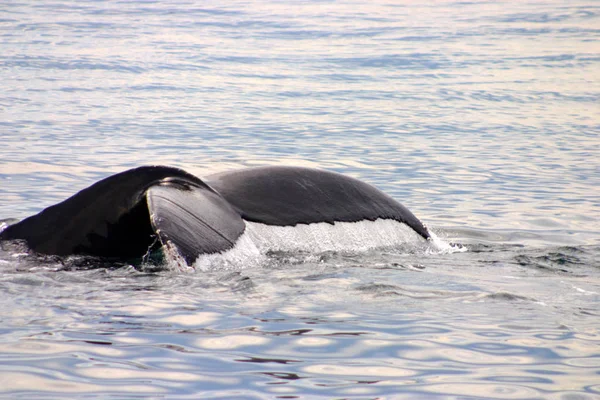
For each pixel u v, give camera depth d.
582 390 14.87
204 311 18.48
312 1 190.25
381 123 61.12
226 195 23.28
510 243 28.72
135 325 17.50
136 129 55.44
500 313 19.19
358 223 24.83
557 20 148.88
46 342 16.42
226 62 97.94
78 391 14.29
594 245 28.53
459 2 186.00
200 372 15.27
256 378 15.08
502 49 113.69
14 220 30.20
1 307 18.33
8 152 45.34
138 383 14.70
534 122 62.81
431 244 26.19
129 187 22.12
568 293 21.03
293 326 17.84
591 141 54.34
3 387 14.36
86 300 18.94
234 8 168.75
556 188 39.75
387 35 128.50
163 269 21.30
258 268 21.56
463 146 52.00
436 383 15.10
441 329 18.00
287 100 72.50
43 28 125.06
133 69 89.19
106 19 142.38
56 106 64.06
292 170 25.28
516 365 16.05
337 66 97.19
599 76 91.00
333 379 15.17
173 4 174.00
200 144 50.44
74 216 22.44
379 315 18.81
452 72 93.69
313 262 22.83
